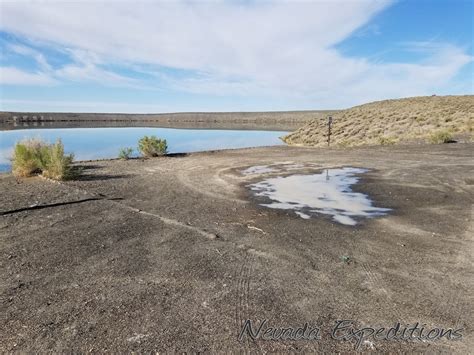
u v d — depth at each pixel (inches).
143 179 381.1
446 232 209.9
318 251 180.7
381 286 144.2
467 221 229.9
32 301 130.9
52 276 150.8
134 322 117.6
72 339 108.8
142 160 546.3
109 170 442.9
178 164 501.0
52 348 104.8
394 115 1593.3
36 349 104.4
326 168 462.3
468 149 624.7
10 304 128.8
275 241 195.0
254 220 234.7
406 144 761.0
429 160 512.4
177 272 154.7
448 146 680.4
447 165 461.4
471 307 129.0
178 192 317.4
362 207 269.1
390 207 268.5
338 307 128.1
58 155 388.2
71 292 137.4
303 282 146.8
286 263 165.5
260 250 181.2
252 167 473.1
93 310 124.7
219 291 138.5
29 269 157.5
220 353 103.3
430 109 1590.8
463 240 196.4
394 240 197.3
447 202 278.1
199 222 227.5
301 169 455.2
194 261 166.6
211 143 1078.4
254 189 334.0
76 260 167.0
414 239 198.8
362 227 221.6
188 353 102.9
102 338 109.3
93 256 171.8
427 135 897.5
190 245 186.9
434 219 236.1
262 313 123.5
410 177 384.8
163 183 359.6
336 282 147.2
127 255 173.2
